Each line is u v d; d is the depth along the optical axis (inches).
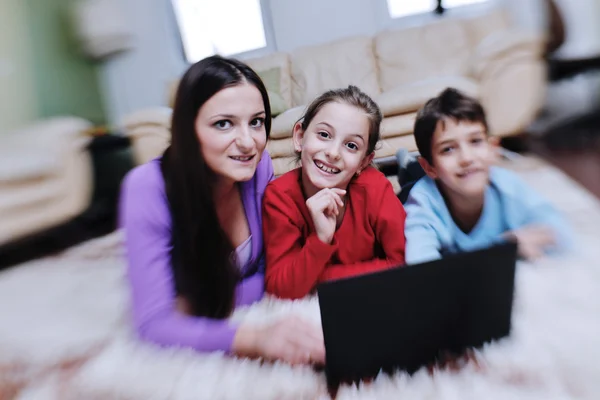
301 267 25.6
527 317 22.5
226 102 22.3
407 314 18.9
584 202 38.3
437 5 99.7
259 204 28.9
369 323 18.6
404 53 88.7
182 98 22.7
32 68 82.9
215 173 24.1
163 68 76.3
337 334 18.7
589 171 51.9
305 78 85.0
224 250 25.2
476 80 61.9
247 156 23.3
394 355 19.4
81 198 64.2
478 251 19.0
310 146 25.8
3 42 79.1
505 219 29.1
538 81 62.2
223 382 20.1
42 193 59.4
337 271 26.7
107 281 39.7
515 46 59.9
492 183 28.5
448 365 19.7
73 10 83.1
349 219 27.7
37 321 32.7
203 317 24.6
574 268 26.7
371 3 95.3
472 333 20.1
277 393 19.2
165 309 23.2
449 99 26.4
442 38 89.3
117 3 78.8
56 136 61.5
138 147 61.8
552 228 28.6
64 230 63.2
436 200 28.2
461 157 26.1
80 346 26.9
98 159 68.0
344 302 18.2
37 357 26.5
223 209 26.7
